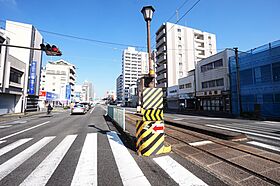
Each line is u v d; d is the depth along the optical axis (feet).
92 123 40.88
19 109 82.23
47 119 53.42
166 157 15.01
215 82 93.45
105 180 10.72
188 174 11.50
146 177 11.10
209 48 167.22
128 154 15.93
